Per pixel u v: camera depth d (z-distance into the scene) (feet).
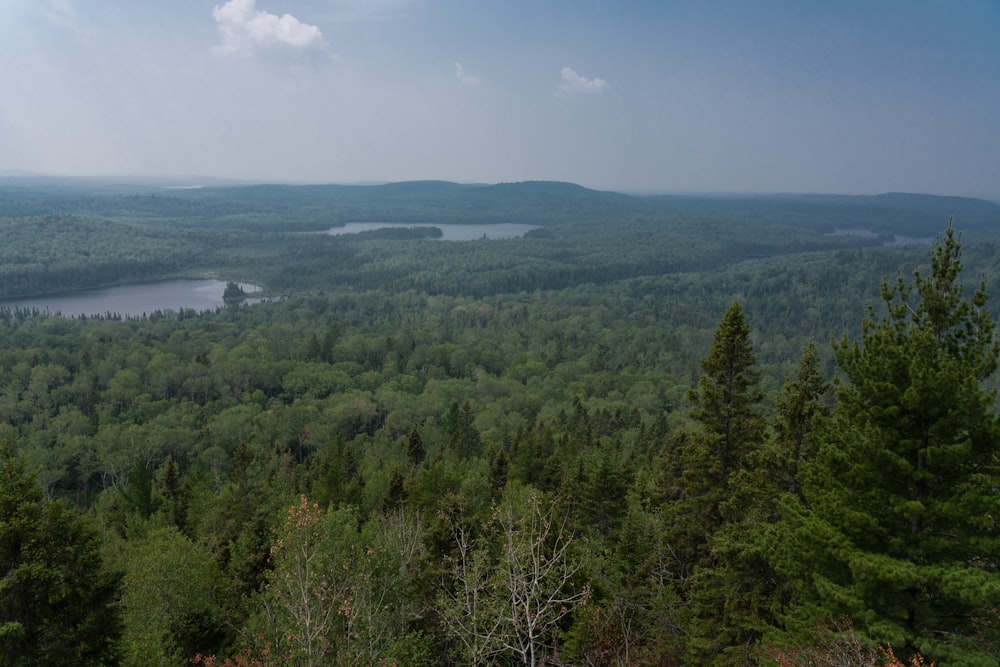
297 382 424.05
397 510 124.67
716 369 75.56
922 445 44.16
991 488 41.98
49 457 279.69
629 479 136.98
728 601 60.44
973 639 40.29
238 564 101.45
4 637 47.80
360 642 43.98
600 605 59.57
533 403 411.95
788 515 51.75
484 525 54.54
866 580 42.73
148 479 197.06
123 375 403.13
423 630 59.26
